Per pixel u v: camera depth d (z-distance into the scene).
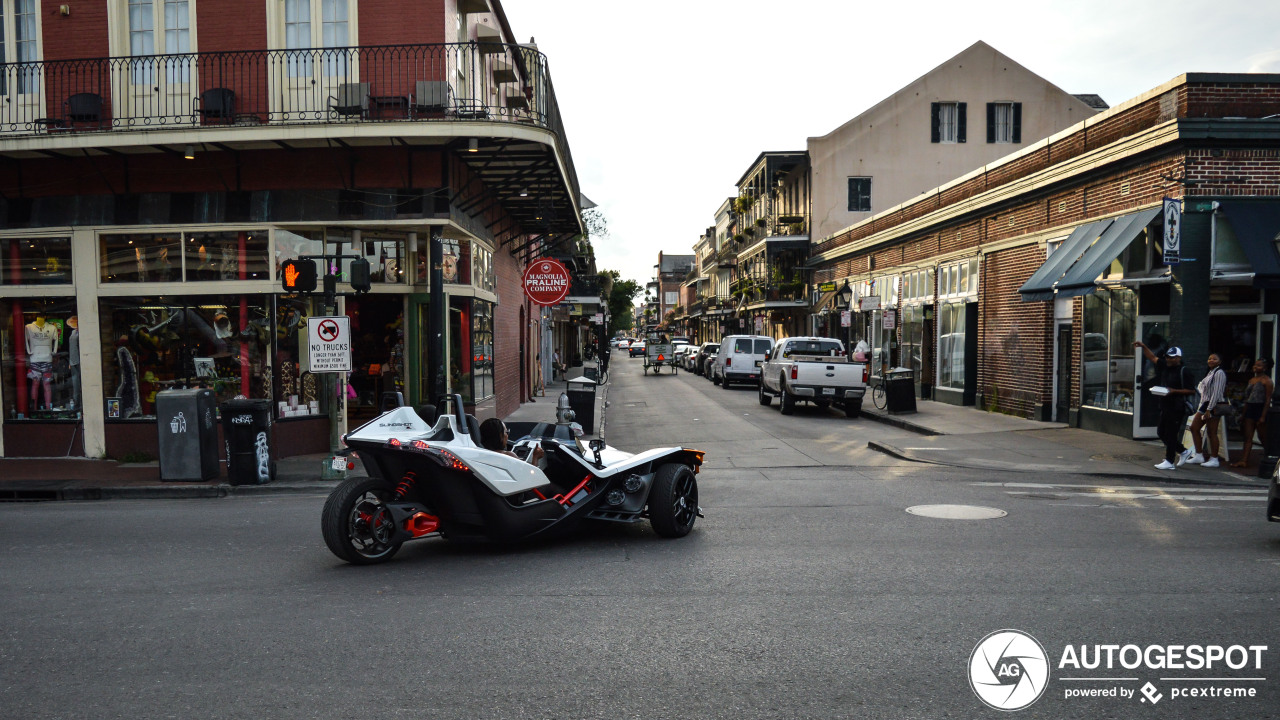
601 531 8.21
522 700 4.09
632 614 5.44
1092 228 16.16
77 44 13.88
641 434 17.88
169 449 11.50
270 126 12.74
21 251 14.02
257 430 11.20
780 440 16.66
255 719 3.88
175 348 13.74
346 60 13.40
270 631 5.12
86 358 13.82
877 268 30.23
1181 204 13.49
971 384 22.42
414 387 15.06
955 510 9.13
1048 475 11.98
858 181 38.41
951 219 23.06
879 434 17.62
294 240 13.80
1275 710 4.01
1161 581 6.14
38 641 4.97
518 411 21.77
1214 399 12.40
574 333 62.66
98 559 7.13
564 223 22.28
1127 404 15.50
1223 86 13.55
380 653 4.73
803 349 23.64
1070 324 17.64
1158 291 14.90
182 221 13.62
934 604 5.61
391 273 14.74
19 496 10.91
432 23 13.58
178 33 13.76
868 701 4.08
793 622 5.26
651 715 3.92
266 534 8.16
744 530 8.16
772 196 47.62
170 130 12.81
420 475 6.97
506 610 5.54
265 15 13.63
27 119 13.87
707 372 41.22
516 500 7.21
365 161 13.59
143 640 4.97
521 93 20.22
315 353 11.55
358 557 6.78
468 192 15.39
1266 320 14.18
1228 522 8.43
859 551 7.18
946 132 38.12
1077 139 16.75
